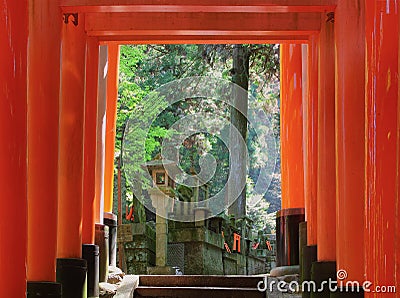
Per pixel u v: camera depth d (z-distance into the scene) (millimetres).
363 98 9594
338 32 9688
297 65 13719
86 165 11758
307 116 12203
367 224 7371
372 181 7266
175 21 11164
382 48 7348
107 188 14125
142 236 17406
